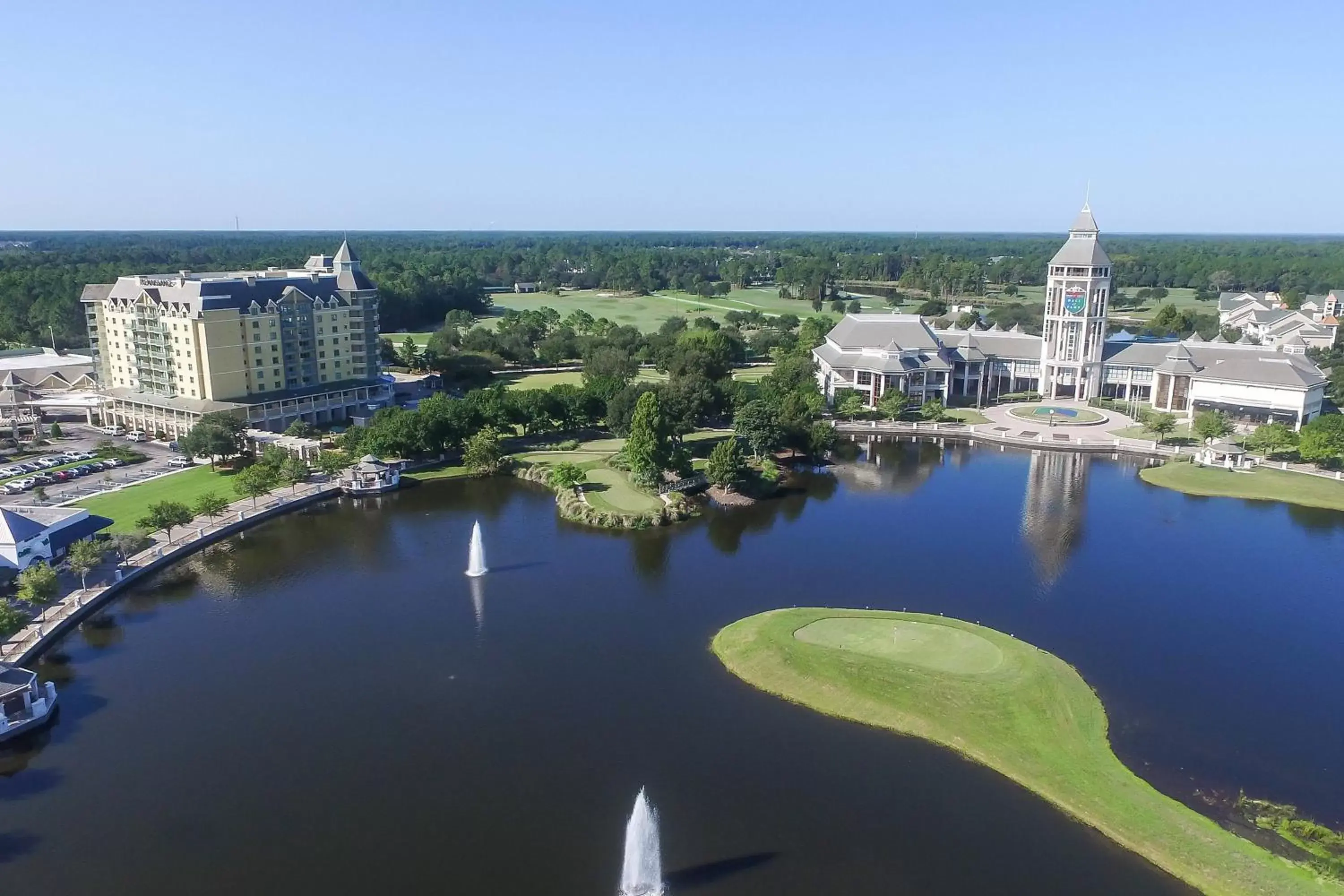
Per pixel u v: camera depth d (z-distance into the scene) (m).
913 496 199.12
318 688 114.06
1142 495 199.62
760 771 95.75
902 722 104.31
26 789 93.50
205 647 125.50
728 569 154.75
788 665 116.56
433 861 82.81
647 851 83.19
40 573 127.50
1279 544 165.88
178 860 83.06
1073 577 149.50
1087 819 87.75
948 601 139.50
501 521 181.25
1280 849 83.44
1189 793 91.69
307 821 88.44
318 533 173.25
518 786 93.62
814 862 82.12
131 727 105.06
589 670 118.31
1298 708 107.94
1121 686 112.81
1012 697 107.69
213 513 170.62
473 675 117.19
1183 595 141.88
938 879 80.12
